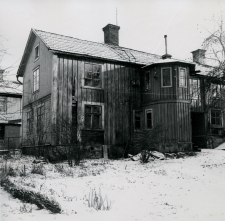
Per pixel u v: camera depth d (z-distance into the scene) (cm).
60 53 1702
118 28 2341
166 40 2002
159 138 1769
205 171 1224
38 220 595
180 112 1841
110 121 1848
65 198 816
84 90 1772
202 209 720
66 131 1484
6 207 668
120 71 1947
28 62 2152
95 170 1290
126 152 1867
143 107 1983
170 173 1206
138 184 1024
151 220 627
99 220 619
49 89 1727
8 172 1099
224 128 2231
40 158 1592
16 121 2602
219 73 1407
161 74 1886
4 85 905
